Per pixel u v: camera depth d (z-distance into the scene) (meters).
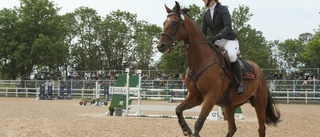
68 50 48.59
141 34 53.97
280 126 11.55
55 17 45.19
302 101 29.66
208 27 6.87
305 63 60.00
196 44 6.04
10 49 43.03
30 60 43.19
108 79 37.00
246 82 6.78
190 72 6.09
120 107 15.10
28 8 44.16
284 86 30.89
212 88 5.91
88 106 22.05
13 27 43.88
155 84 32.12
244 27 37.38
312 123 12.68
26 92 37.12
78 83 37.00
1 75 50.47
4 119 12.55
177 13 5.94
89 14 53.16
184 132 6.04
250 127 11.20
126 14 53.88
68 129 9.91
